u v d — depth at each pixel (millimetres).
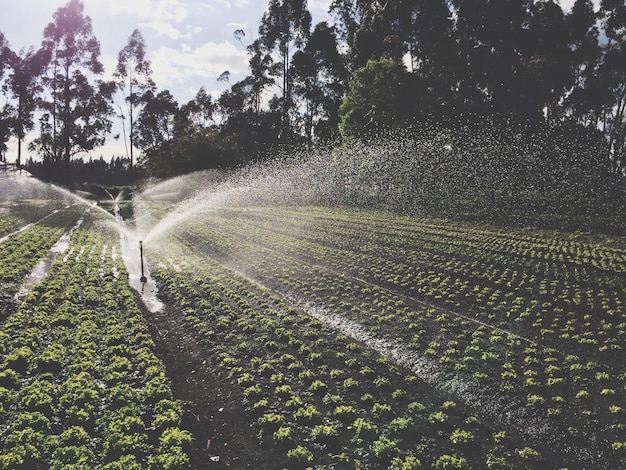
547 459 11953
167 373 16438
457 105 48594
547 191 47469
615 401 14008
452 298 23234
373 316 21234
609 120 58219
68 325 19125
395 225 41500
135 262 32406
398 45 60938
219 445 12461
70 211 55188
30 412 12742
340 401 14227
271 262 31547
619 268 26641
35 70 82562
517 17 54656
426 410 13992
